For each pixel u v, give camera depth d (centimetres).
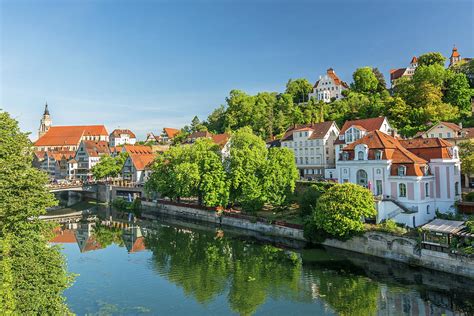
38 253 2956
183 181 8712
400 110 11875
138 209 11225
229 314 4022
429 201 6266
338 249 6097
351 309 4031
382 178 6494
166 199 10969
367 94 16525
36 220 3275
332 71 18462
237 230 8038
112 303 4328
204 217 9025
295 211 8012
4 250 2686
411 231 5319
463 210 6200
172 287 4825
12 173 3100
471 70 13588
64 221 9825
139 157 14162
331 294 4447
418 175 6034
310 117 14550
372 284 4694
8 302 2455
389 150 6556
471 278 4416
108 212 11106
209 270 5475
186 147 10012
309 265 5519
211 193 8294
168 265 5766
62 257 3173
